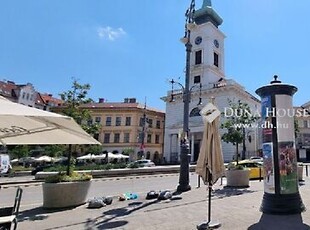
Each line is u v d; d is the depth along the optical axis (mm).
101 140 55969
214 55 53156
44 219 7098
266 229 5660
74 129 5199
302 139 53969
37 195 13438
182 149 12180
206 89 45625
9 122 4402
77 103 13945
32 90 59656
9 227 4375
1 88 54594
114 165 26984
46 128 4852
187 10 13258
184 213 7340
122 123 56188
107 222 6594
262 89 7871
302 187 12406
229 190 11867
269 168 7352
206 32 51938
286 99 7590
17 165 40938
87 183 9250
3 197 12961
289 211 6973
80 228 6152
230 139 18375
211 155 6367
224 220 6457
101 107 56875
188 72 12766
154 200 9664
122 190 14133
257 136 43094
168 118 50781
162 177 22156
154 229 5828
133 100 62281
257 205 8312
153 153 58219
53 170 22938
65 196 8617
